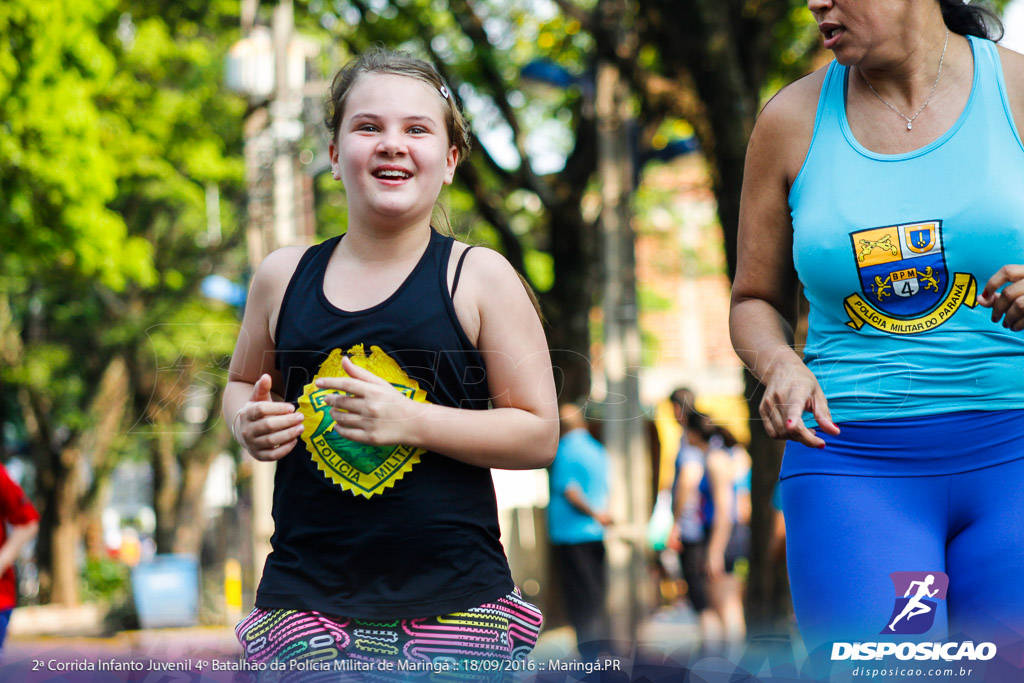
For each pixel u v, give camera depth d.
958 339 3.02
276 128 13.25
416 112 3.10
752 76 9.30
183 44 20.50
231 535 21.36
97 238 15.59
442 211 3.51
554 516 10.05
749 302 3.40
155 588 14.77
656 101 9.59
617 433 10.05
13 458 31.55
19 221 15.26
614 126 11.12
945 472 3.01
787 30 11.29
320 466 3.00
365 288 3.09
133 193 23.06
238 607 15.34
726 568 10.35
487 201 12.20
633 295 11.12
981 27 3.16
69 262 16.34
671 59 8.90
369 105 3.10
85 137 14.73
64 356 26.39
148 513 44.72
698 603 10.45
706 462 9.87
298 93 13.30
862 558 2.96
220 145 22.11
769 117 3.27
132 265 16.59
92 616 18.12
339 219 13.38
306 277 3.16
